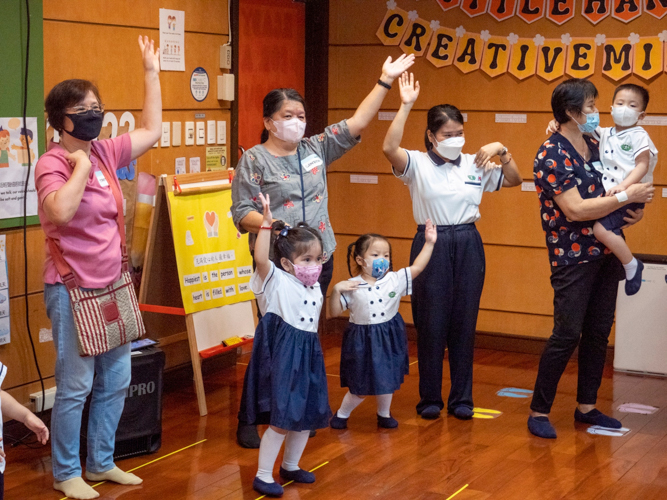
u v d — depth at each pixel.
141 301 4.11
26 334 3.67
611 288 3.74
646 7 4.88
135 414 3.41
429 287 3.86
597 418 3.87
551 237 3.67
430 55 5.40
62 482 3.05
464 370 3.97
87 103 2.86
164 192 4.11
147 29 4.17
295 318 3.07
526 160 5.25
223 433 3.76
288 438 3.17
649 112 4.94
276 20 5.33
